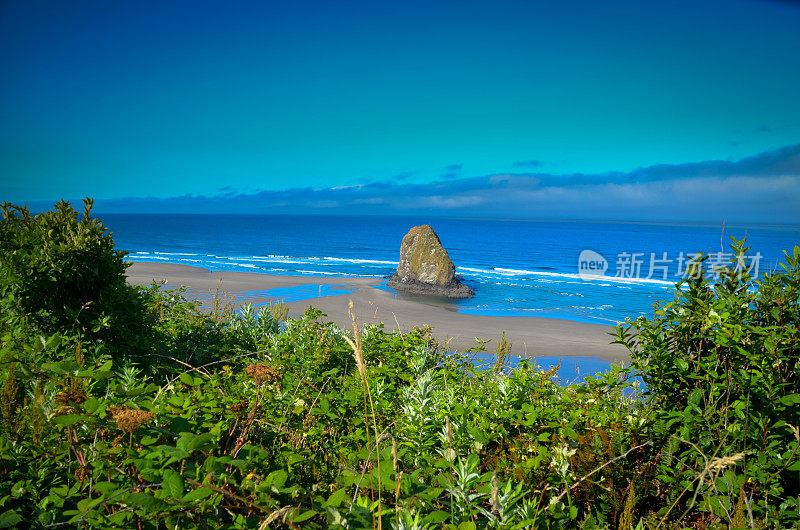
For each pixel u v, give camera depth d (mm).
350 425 3350
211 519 1810
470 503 1909
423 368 5047
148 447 2104
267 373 2602
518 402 3564
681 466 2787
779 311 3051
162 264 50375
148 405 2248
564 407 3701
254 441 2752
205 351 6277
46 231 4898
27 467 2252
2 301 4445
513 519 1918
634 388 3570
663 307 3490
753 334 3123
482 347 5754
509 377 4113
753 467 2727
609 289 42906
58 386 2770
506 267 61906
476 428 2975
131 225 185000
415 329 6098
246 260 64938
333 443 3111
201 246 89688
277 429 2963
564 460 2746
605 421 3211
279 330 7336
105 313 4816
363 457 2229
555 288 43719
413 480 2160
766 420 2822
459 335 23734
